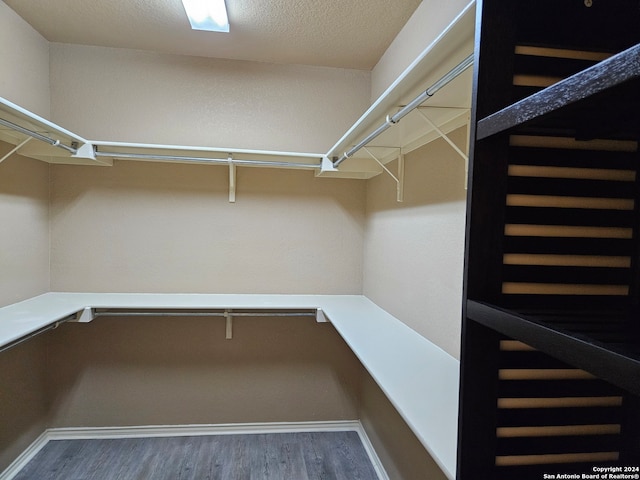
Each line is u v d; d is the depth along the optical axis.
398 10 1.81
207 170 2.45
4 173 1.91
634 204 0.69
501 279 0.67
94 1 1.82
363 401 2.53
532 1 0.66
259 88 2.46
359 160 2.19
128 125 2.35
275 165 2.25
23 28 2.01
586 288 0.68
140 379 2.46
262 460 2.25
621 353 0.38
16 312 1.86
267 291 2.55
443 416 0.98
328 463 2.23
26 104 2.05
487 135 0.62
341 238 2.60
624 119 0.60
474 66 0.67
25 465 2.12
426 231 1.60
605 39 0.67
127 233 2.40
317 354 2.60
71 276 2.36
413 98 1.27
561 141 0.67
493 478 0.68
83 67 2.30
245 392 2.55
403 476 1.79
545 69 0.66
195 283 2.48
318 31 2.03
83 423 2.42
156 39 2.19
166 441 2.41
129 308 2.10
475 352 0.67
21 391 2.12
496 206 0.66
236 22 1.94
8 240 1.95
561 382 0.68
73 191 2.34
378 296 2.27
